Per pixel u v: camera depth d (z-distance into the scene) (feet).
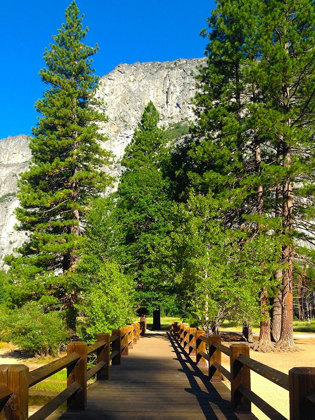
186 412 18.06
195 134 89.66
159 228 90.84
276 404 31.53
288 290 67.72
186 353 46.29
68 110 101.71
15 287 90.43
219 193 67.82
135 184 99.25
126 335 45.65
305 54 64.80
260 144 76.18
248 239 64.64
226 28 75.31
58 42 114.11
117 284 66.08
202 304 52.37
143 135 127.95
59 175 105.40
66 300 96.63
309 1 67.05
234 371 17.65
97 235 88.48
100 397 21.49
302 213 72.59
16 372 9.18
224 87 73.20
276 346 66.18
